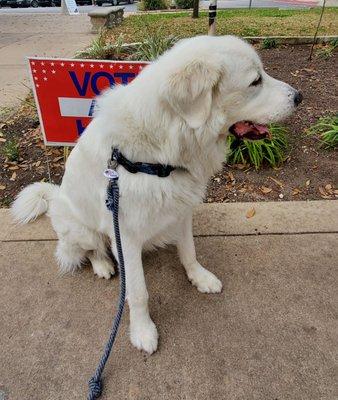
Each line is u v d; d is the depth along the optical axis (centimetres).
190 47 170
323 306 223
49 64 272
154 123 168
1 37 997
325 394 179
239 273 248
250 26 910
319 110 449
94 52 621
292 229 278
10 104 508
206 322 218
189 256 236
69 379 190
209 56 164
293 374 188
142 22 1070
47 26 1216
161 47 524
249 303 228
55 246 273
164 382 188
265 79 189
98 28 1026
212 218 292
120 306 190
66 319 221
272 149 361
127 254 198
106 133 181
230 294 234
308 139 395
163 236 221
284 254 259
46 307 229
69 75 276
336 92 497
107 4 2930
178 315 222
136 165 177
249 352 200
